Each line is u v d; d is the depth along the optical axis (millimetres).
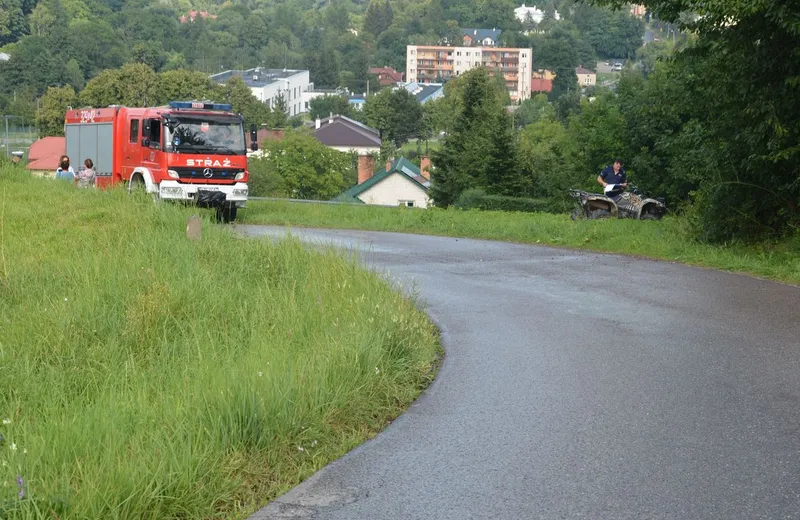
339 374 7180
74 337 8641
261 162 90250
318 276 11398
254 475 5555
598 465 5801
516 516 5031
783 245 15250
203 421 5906
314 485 5535
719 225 16562
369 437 6473
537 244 19125
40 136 115500
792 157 15273
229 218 25656
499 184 51500
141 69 119750
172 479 5043
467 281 13617
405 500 5281
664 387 7578
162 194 24516
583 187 42281
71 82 162625
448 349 9141
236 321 9516
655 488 5402
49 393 7180
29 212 17281
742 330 9672
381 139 156250
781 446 6102
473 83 59438
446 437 6414
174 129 24562
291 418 6145
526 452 6078
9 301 10234
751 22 15086
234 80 141500
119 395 6547
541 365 8430
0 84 158250
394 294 10992
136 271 11086
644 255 16672
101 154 28031
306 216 26953
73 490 4797
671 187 38125
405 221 24531
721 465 5766
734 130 16141
